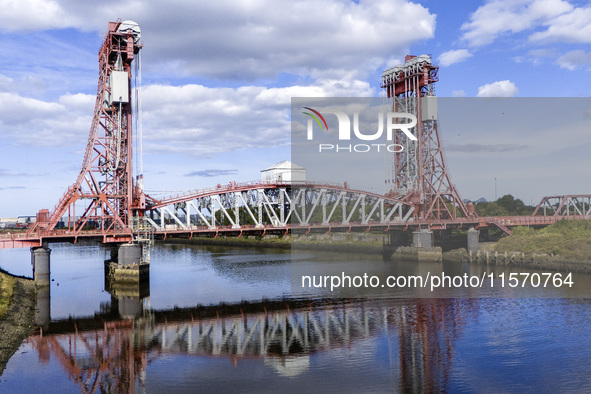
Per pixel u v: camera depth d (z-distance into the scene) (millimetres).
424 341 58375
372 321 68375
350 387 44500
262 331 64250
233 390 44219
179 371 49562
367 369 49094
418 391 43656
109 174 105000
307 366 50469
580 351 53469
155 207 106562
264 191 119188
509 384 45062
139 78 104875
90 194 101188
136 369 50375
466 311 72688
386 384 44906
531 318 67375
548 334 59844
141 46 104688
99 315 73938
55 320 70875
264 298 86250
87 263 138875
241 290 94312
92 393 44438
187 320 70750
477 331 62062
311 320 69812
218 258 153000
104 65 105438
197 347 57594
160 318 72062
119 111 102750
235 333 63500
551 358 51656
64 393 44469
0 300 75062
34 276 97188
